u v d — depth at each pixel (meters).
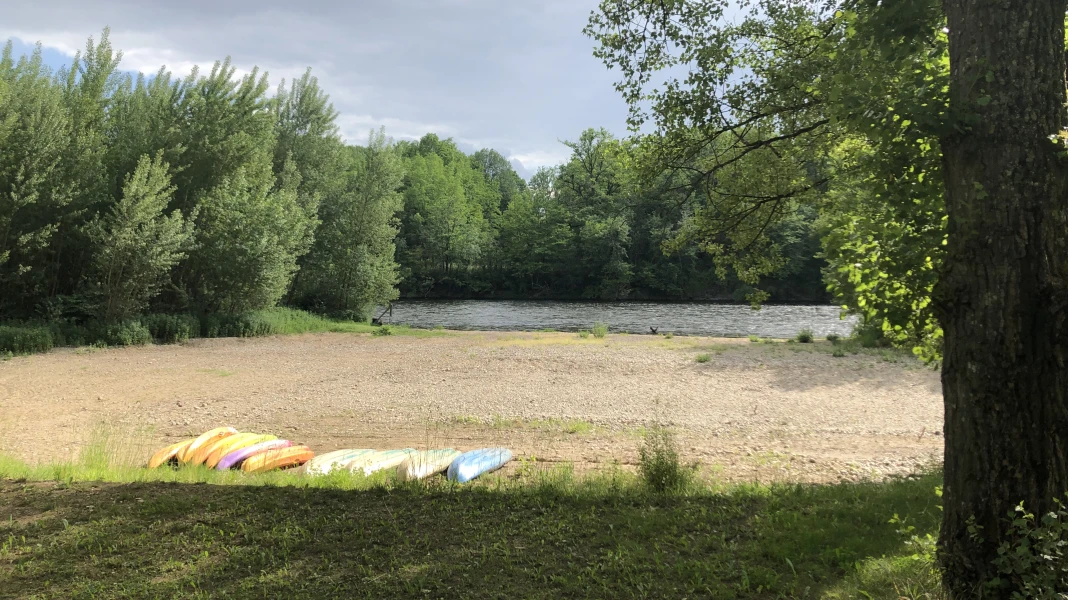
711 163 9.16
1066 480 3.25
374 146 36.88
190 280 27.08
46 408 13.34
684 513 5.46
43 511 5.58
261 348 22.89
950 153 3.61
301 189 34.22
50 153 21.52
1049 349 3.24
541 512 5.54
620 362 19.22
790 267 55.03
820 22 7.70
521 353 21.33
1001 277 3.30
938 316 3.67
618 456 9.73
